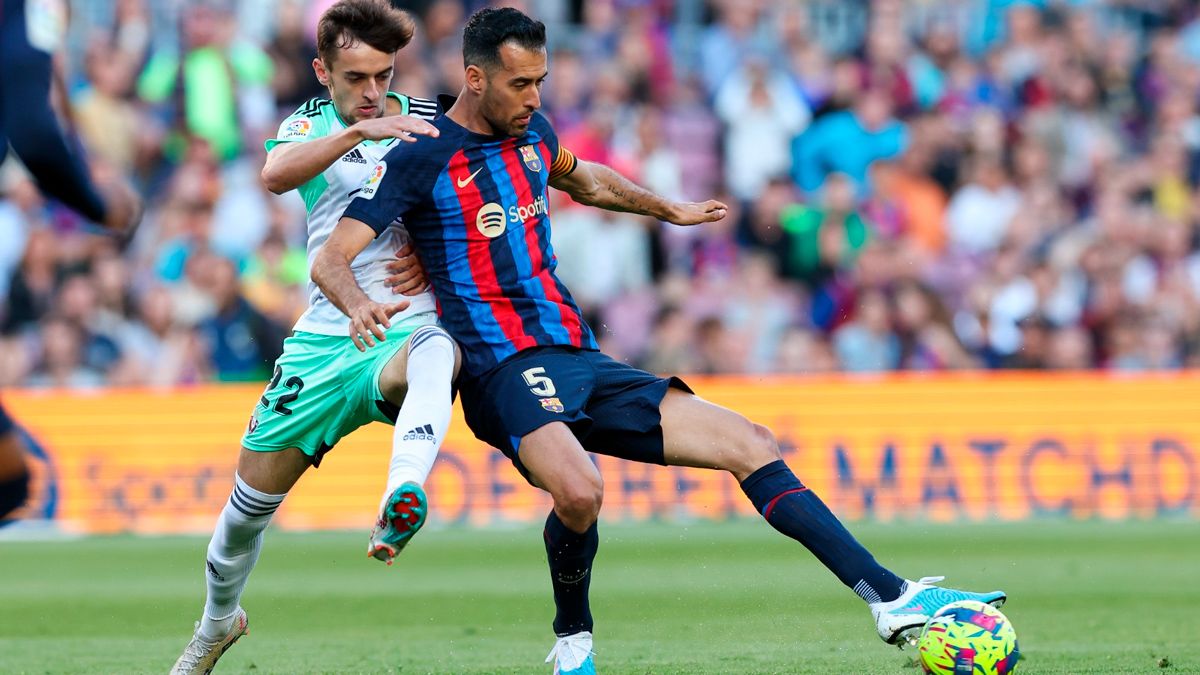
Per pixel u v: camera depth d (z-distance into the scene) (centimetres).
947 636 1542
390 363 1756
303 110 1839
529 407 1700
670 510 4534
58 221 5106
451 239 1766
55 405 4531
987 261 5541
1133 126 6150
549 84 5681
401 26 1789
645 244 5372
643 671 1925
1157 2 6500
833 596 2841
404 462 1605
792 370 5144
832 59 6097
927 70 5981
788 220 5412
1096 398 4762
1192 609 2620
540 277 1795
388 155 1756
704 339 5119
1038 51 6159
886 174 5650
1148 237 5641
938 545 3709
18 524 4462
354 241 1703
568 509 1653
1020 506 4709
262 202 5275
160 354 4947
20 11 1348
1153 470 4753
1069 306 5409
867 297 5219
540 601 2825
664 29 6019
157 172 5384
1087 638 2247
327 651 2195
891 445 4709
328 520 4578
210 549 1825
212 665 1883
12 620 2623
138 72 5519
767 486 1697
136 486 4516
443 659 2086
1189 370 5416
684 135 5781
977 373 5019
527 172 1798
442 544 3941
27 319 5012
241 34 5641
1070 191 5872
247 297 4988
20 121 1327
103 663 2080
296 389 1786
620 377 1780
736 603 2756
